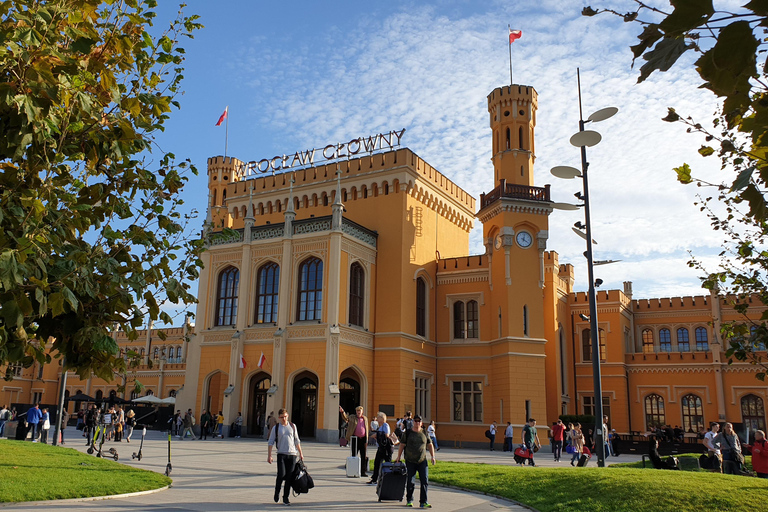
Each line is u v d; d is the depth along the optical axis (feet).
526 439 86.28
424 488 44.11
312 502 45.37
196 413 127.95
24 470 50.49
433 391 139.95
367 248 132.87
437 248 150.41
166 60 35.09
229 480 56.70
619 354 169.37
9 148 27.07
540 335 130.00
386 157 140.36
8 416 119.96
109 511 37.91
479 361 137.80
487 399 134.82
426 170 146.10
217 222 170.91
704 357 165.27
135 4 33.68
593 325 64.80
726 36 10.36
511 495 50.47
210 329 131.03
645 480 45.91
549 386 151.12
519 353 127.44
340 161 146.92
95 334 30.63
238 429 120.98
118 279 31.04
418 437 44.98
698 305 182.91
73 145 31.35
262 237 131.13
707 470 65.21
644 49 12.04
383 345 130.41
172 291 33.78
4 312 24.97
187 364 131.64
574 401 168.25
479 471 62.39
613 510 41.27
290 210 127.85
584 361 173.17
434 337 143.33
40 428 108.78
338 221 122.42
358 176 142.72
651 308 188.96
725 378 162.40
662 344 186.60
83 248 31.71
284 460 44.19
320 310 121.08
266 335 123.44
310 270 124.26
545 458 103.60
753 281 43.27
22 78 26.76
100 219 33.88
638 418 169.37
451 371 140.56
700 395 164.14
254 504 43.34
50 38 28.32
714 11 10.43
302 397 131.23
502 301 131.95
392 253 135.23
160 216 34.96
